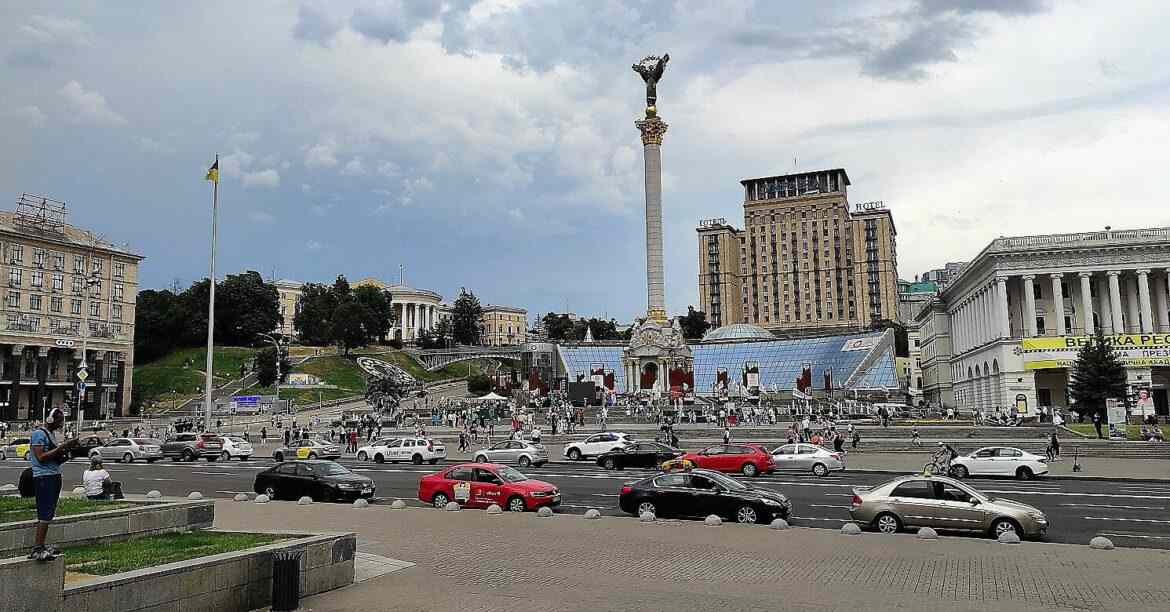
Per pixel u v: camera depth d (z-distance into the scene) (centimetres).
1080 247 10444
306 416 11450
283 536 1794
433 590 1719
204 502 2075
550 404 11212
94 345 12575
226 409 12788
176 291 19275
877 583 1788
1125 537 2495
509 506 3134
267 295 18850
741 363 14912
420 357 19650
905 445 6303
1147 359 9506
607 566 1984
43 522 1271
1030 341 10069
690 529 2584
